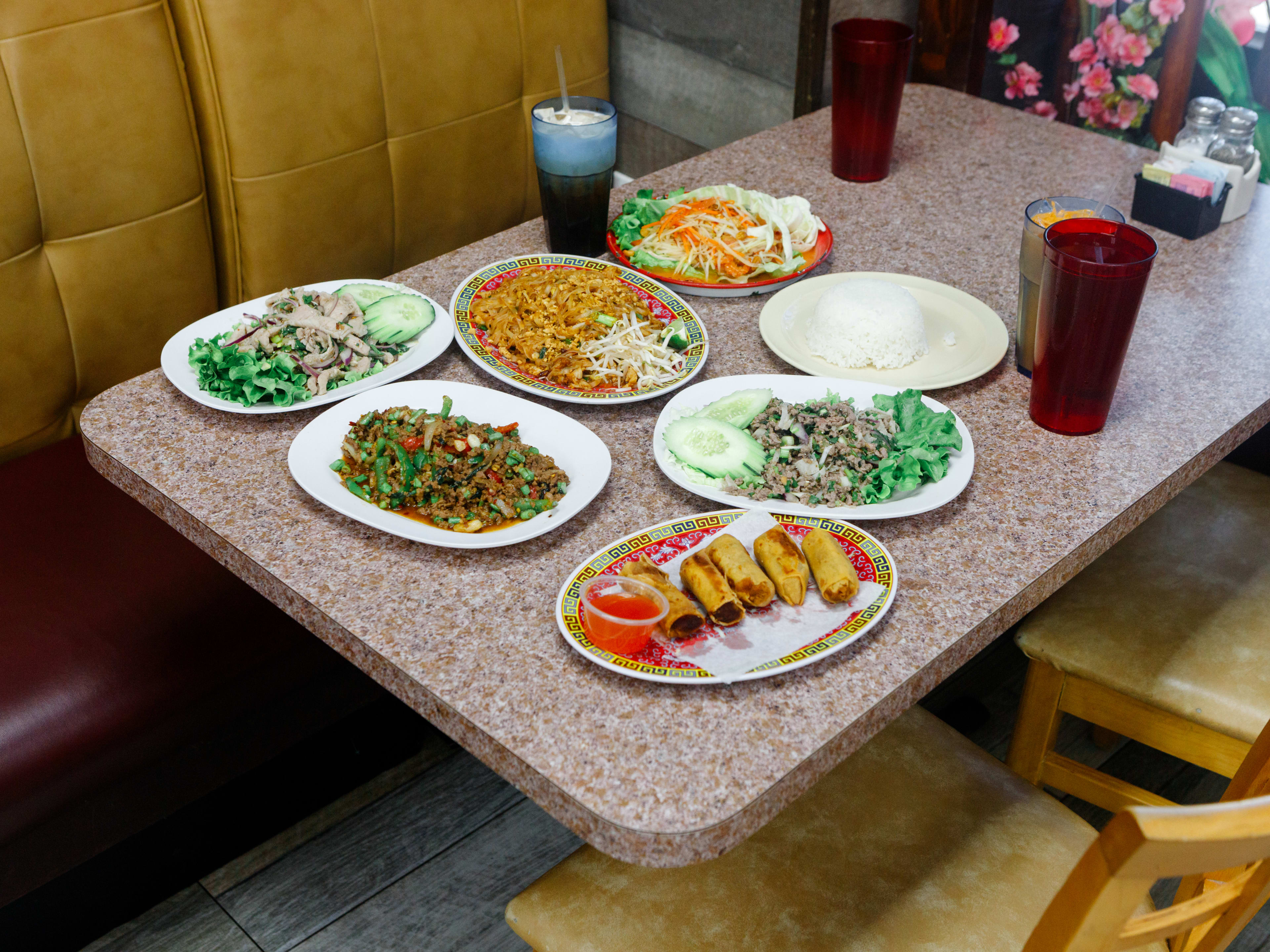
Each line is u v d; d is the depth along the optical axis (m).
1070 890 0.65
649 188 1.66
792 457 1.09
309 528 1.04
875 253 1.50
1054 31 2.07
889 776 1.16
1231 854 0.61
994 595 0.96
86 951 1.55
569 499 1.05
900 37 1.63
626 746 0.82
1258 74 1.89
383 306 1.30
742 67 2.07
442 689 0.86
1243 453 1.76
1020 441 1.16
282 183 1.83
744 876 1.06
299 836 1.73
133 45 1.63
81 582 1.47
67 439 1.75
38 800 1.29
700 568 0.92
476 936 1.58
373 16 1.83
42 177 1.59
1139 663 1.33
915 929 1.02
